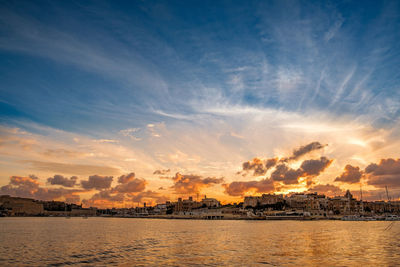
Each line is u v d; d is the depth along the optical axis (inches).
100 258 1943.9
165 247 2469.2
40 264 1775.3
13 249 2413.9
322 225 5846.5
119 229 5054.1
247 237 3304.6
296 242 2738.7
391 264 1644.9
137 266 1673.2
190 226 6033.5
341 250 2174.0
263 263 1705.2
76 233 4138.8
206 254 2057.1
